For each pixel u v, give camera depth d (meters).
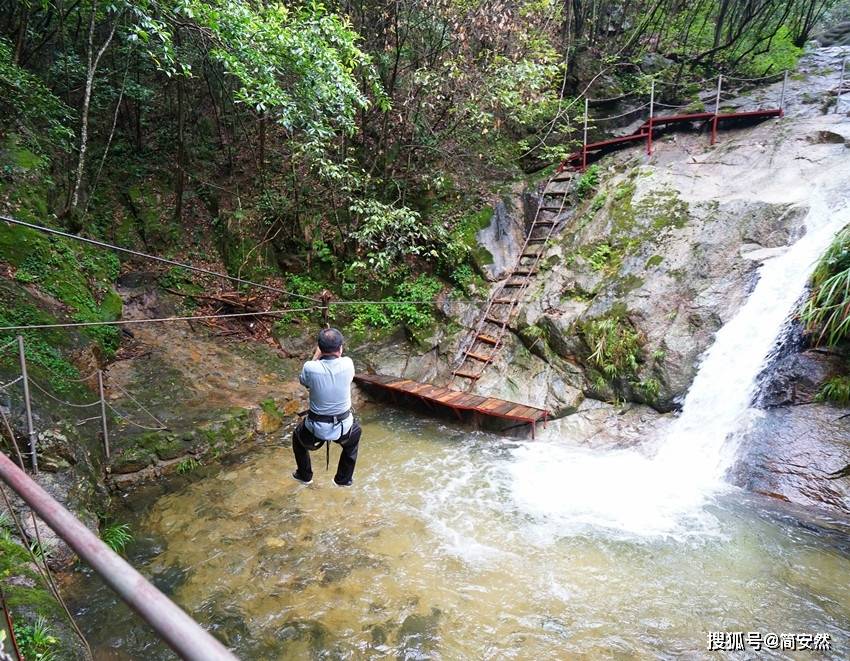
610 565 4.26
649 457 6.10
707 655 3.34
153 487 5.54
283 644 3.49
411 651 3.42
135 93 8.81
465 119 9.93
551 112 10.97
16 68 6.92
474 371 8.20
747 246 6.79
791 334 5.67
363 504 5.25
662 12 12.21
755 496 5.10
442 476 5.86
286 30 6.34
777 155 7.91
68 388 5.71
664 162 9.05
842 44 13.71
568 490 5.50
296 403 7.47
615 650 3.40
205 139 10.51
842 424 5.07
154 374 7.06
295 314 9.12
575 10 11.81
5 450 4.42
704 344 6.39
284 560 4.37
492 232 9.68
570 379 7.35
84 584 4.02
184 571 4.23
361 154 10.16
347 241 9.63
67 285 6.77
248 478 5.75
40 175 7.20
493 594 3.95
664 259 7.36
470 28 8.79
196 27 6.46
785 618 3.62
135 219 9.30
